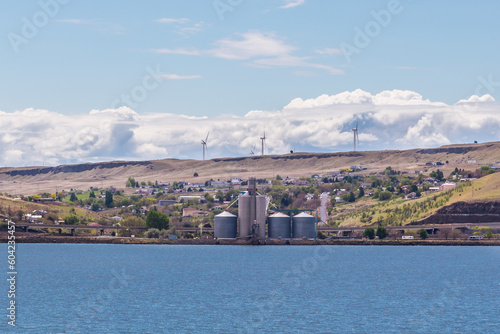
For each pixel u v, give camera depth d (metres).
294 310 184.88
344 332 156.25
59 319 169.00
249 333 154.62
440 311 185.25
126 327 159.88
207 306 190.75
